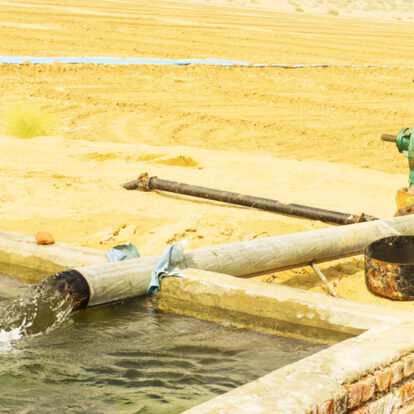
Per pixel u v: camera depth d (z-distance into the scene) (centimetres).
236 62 2581
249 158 1268
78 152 1234
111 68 2320
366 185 1047
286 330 486
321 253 597
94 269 517
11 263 630
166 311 521
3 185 930
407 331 428
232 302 509
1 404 377
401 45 3522
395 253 599
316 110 1994
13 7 3541
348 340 412
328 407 337
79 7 3922
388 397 379
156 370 424
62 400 384
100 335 476
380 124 1853
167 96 2053
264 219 809
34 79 2145
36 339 467
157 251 675
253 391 338
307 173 1105
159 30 3253
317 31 3894
